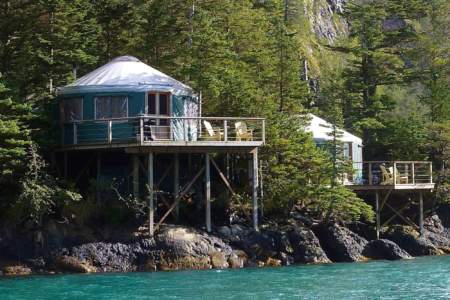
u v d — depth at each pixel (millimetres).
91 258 40625
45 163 43688
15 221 41281
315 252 45875
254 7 87750
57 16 51469
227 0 65938
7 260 40156
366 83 74500
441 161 64000
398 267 43031
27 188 40594
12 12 52125
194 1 62531
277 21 70500
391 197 60562
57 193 41875
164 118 42875
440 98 69625
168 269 40812
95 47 55062
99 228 42281
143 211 43281
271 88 59844
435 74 71688
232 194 47406
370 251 49156
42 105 48000
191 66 49719
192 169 48438
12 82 45375
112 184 44344
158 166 47281
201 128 47969
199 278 37094
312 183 50156
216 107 52500
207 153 44125
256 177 45438
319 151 51375
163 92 45938
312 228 49281
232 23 64750
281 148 49906
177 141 42594
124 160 46688
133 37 60062
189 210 46812
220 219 46688
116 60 48406
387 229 55719
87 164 46844
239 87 51625
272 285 34656
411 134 64812
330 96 74125
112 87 45500
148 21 59156
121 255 41062
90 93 45750
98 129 45094
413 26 82500
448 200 61500
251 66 60031
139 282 35531
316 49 132250
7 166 40812
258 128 50156
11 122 40531
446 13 77500
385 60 73625
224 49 53312
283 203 49906
